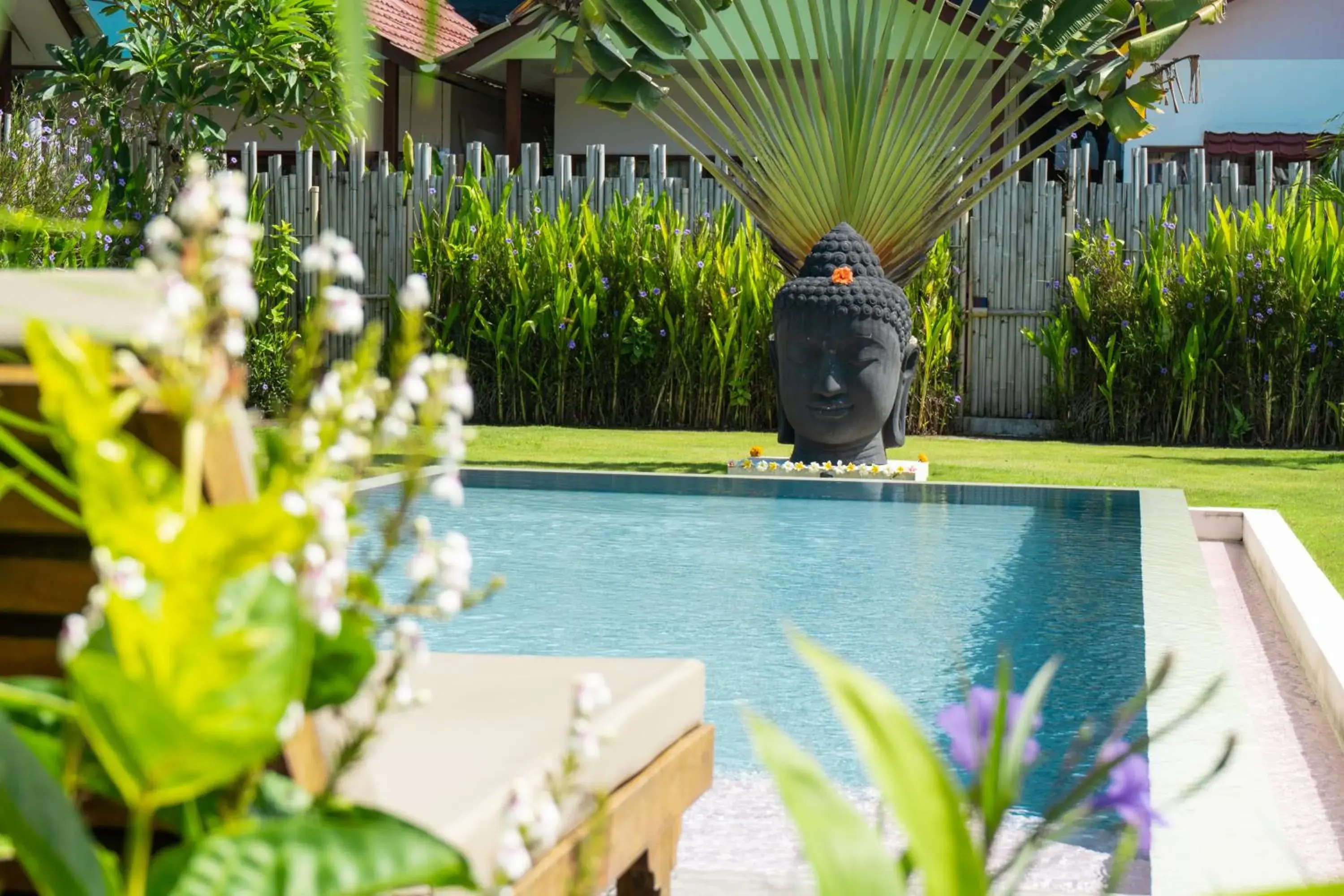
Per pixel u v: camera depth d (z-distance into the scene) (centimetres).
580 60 961
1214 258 1258
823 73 945
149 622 55
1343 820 277
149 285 65
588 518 734
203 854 63
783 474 879
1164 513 672
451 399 77
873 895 47
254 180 1394
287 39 1209
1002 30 922
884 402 885
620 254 1340
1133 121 953
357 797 115
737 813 258
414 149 1407
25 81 1338
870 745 48
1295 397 1234
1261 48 1928
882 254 971
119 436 80
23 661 119
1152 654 348
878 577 559
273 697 55
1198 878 213
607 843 149
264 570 61
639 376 1349
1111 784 73
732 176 1115
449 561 82
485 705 164
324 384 75
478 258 1363
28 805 54
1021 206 1348
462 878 68
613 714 160
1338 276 1226
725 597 516
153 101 1294
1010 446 1222
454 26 2145
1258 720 362
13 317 84
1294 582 483
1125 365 1288
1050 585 538
